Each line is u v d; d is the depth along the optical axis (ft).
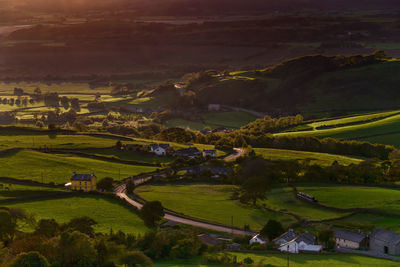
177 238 381.81
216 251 383.24
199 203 592.60
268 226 434.30
